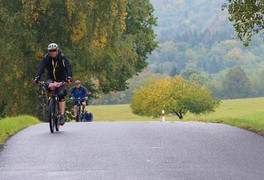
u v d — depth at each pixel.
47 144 23.33
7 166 18.34
